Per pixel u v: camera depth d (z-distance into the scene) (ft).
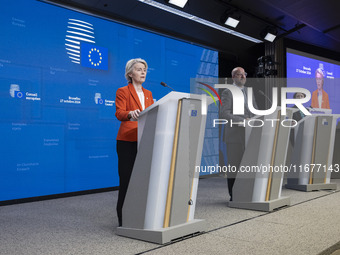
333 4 18.34
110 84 14.90
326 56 25.67
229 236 7.16
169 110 6.82
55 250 6.42
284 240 6.83
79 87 13.79
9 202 11.62
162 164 6.86
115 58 15.15
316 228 7.74
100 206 11.18
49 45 12.90
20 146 11.99
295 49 23.29
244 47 21.34
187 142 7.13
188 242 6.75
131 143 7.81
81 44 13.92
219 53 20.75
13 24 11.93
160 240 6.62
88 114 14.06
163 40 17.35
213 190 14.26
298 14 19.07
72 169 13.50
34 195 12.31
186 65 18.52
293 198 11.87
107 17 14.71
